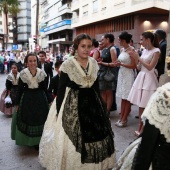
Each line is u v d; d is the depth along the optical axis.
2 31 79.62
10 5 44.22
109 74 5.24
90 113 2.84
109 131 2.96
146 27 23.14
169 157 1.46
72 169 2.73
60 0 46.59
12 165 3.47
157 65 4.56
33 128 3.81
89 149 2.75
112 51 5.14
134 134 4.59
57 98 2.89
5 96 6.27
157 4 20.11
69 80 2.86
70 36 43.41
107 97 5.53
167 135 1.43
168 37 4.62
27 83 3.85
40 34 66.25
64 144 2.75
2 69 18.48
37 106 3.84
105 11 27.36
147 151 1.45
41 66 6.83
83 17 33.66
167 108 1.42
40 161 3.06
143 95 4.16
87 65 2.90
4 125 5.41
